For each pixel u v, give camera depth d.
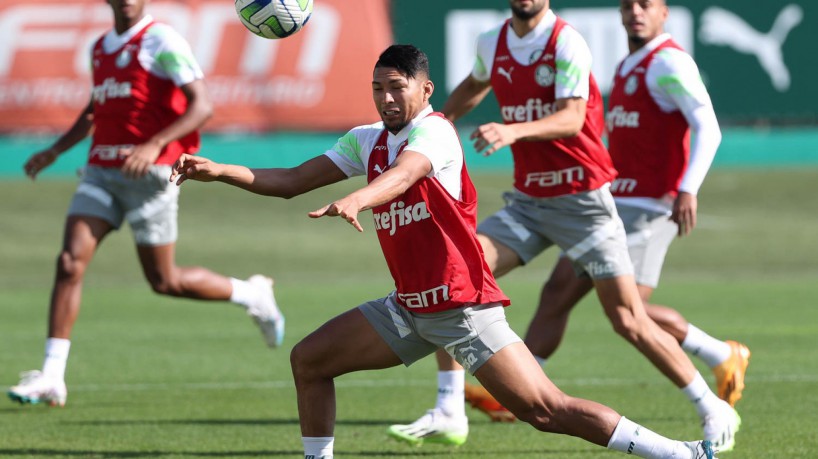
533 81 23.72
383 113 17.06
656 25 25.08
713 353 24.98
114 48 28.41
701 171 23.81
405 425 23.39
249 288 31.86
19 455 22.61
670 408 27.38
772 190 75.69
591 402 17.59
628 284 23.41
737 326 39.97
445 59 78.19
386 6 77.50
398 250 17.45
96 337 39.12
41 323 42.38
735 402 26.41
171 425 25.70
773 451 22.66
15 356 35.53
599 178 23.64
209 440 24.08
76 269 27.69
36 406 28.08
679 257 60.31
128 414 27.03
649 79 24.70
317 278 54.47
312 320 42.44
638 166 25.06
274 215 70.81
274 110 76.56
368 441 24.20
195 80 27.95
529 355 17.62
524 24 23.72
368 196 15.34
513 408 17.70
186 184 77.06
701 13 80.19
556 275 25.72
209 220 68.94
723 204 72.81
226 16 75.94
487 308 17.61
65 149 31.22
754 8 80.38
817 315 42.59
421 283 17.45
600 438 17.58
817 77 80.81
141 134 28.33
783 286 51.25
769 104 81.06
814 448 22.91
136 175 26.73
